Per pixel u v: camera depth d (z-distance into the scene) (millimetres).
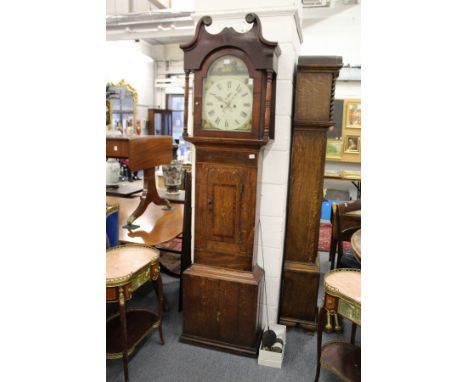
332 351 1887
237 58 1833
